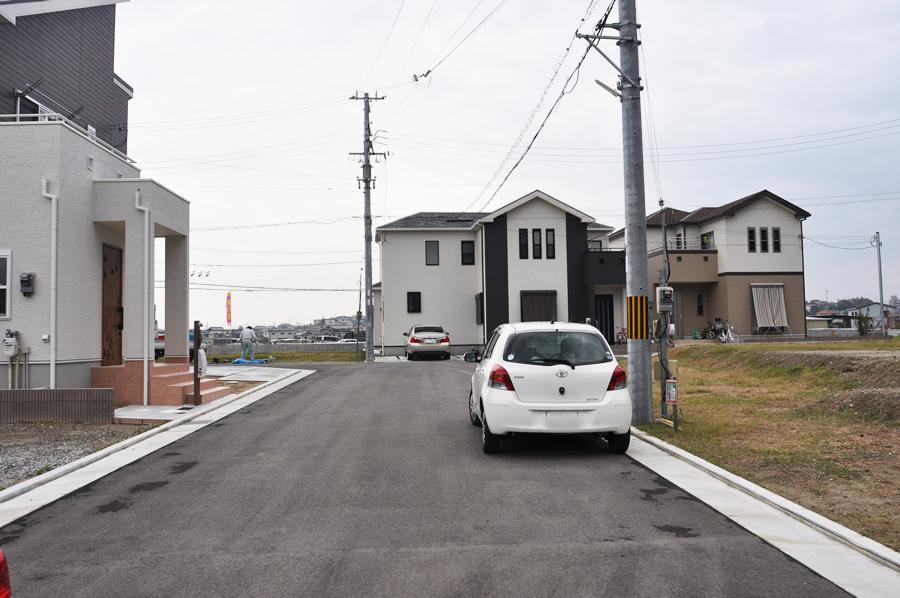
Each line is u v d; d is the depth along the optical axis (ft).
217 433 32.86
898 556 14.89
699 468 24.26
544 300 100.99
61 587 14.05
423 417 36.68
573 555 15.52
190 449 28.99
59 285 40.29
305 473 23.99
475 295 110.22
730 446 27.22
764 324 113.60
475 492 21.13
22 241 39.73
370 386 53.31
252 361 88.43
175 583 14.15
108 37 63.57
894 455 24.39
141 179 43.96
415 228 109.19
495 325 100.63
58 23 54.54
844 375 44.57
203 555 15.81
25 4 47.29
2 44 47.19
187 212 51.16
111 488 22.47
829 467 23.12
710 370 60.64
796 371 50.26
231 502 20.42
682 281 115.96
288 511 19.31
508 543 16.38
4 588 9.29
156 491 21.95
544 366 25.99
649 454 26.86
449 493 21.04
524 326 27.96
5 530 18.13
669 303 33.60
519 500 20.18
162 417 37.19
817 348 67.46
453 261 110.42
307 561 15.30
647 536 16.84
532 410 25.63
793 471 22.82
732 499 20.21
